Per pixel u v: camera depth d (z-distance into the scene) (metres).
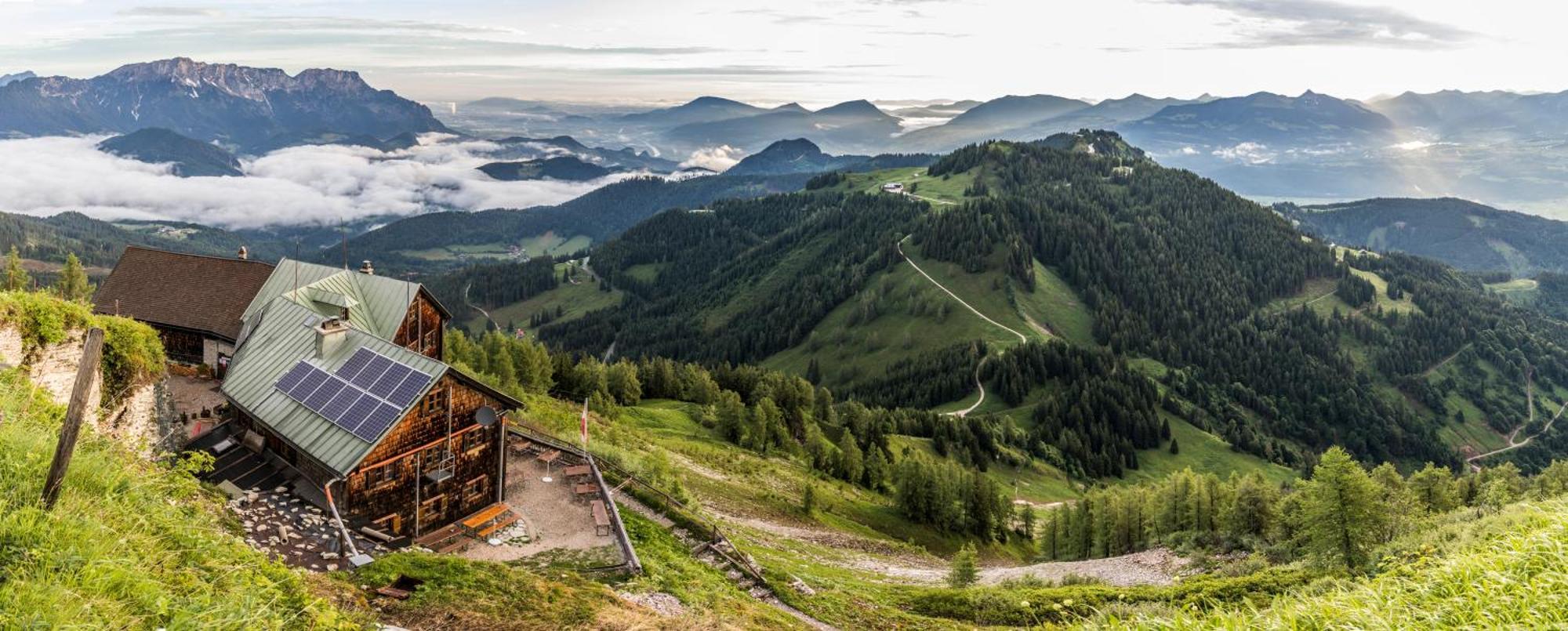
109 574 13.20
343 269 60.72
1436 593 12.89
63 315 34.66
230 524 32.59
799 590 44.62
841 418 163.62
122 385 38.25
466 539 40.22
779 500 82.81
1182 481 80.62
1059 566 73.81
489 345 116.38
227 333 56.72
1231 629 13.37
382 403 38.56
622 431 90.75
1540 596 11.63
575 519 43.81
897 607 46.97
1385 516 48.88
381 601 25.50
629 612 28.36
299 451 38.09
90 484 17.00
